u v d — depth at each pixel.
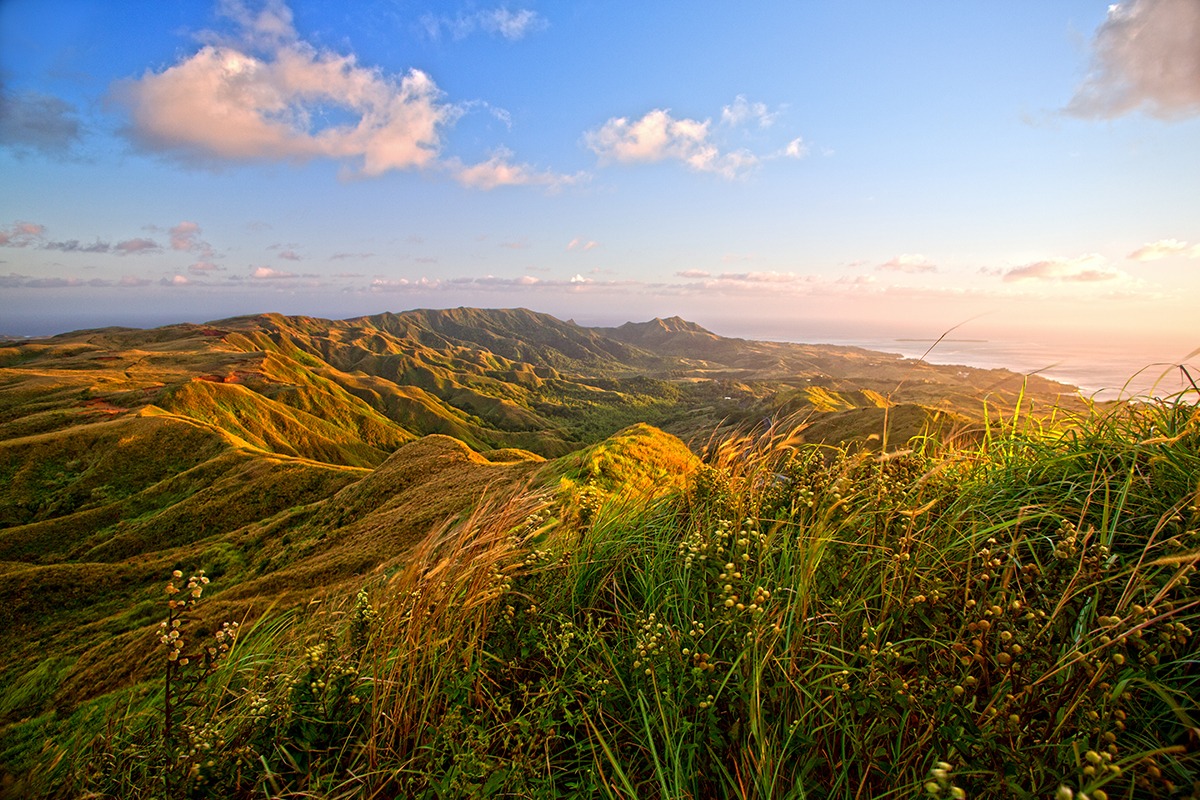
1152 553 2.15
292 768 2.31
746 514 3.08
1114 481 2.57
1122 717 1.58
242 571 41.66
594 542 3.47
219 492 65.25
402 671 2.62
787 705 2.09
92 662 20.00
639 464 10.31
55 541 64.81
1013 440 3.18
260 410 113.19
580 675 2.41
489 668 2.66
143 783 2.29
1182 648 1.91
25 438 81.62
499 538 3.20
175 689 2.39
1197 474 2.23
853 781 1.94
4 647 31.58
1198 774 1.58
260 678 2.87
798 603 2.28
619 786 2.04
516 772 2.06
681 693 2.21
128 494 76.75
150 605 33.09
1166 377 2.69
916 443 3.28
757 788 1.85
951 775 1.55
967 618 2.03
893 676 1.88
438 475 45.84
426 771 2.17
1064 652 1.75
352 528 39.38
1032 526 2.61
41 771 2.68
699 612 2.74
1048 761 1.66
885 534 2.57
